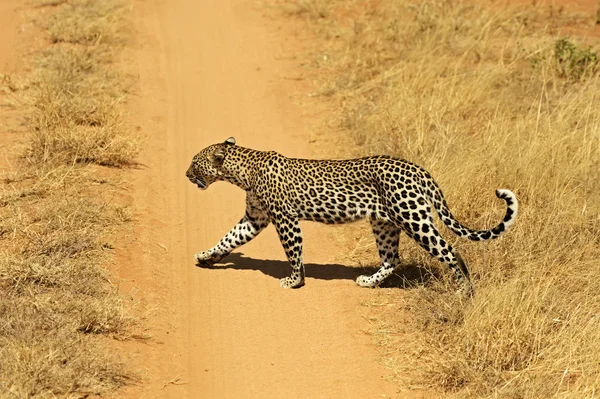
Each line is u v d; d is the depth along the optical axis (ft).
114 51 69.92
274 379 33.40
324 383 33.12
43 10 78.74
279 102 63.05
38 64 65.51
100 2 79.41
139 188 48.34
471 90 58.44
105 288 37.09
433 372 33.04
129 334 34.55
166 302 38.06
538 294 34.99
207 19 79.87
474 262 39.45
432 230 35.94
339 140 56.13
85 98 57.93
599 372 31.19
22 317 33.14
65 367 30.73
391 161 36.65
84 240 40.09
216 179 41.39
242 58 71.36
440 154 47.57
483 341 32.96
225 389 32.73
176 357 34.32
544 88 58.08
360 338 35.83
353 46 71.87
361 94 63.21
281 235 39.09
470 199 43.62
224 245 41.29
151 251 42.06
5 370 29.76
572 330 32.96
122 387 31.12
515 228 41.06
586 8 79.00
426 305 36.65
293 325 36.96
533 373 31.65
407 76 62.08
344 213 37.76
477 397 31.30
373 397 32.12
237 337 36.09
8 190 45.24
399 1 79.71
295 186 38.04
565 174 45.01
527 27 75.00
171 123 58.70
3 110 57.06
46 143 49.62
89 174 48.42
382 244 38.83
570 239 40.57
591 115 52.65
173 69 68.39
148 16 79.77
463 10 77.15
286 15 80.69
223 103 62.75
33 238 39.78
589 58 64.44
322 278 40.70
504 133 49.44
